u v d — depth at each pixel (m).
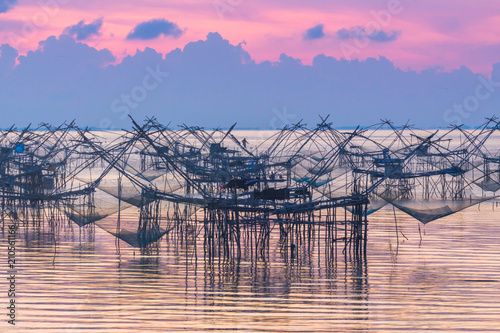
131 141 82.81
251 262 68.56
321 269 65.25
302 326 47.22
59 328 46.50
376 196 89.56
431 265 66.94
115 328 46.59
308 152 158.50
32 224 93.44
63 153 167.38
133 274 62.69
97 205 87.44
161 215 90.56
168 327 46.88
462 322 48.28
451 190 127.75
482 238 81.94
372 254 72.62
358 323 47.94
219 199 72.75
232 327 46.97
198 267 66.00
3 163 105.00
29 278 60.69
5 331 45.66
